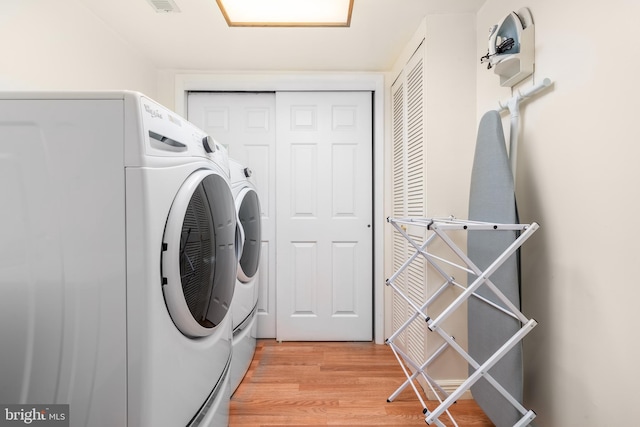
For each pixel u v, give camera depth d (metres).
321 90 2.34
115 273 0.71
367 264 2.37
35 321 0.71
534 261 1.21
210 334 1.03
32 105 0.71
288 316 2.35
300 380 1.77
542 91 1.17
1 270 0.72
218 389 1.08
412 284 1.88
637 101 0.83
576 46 1.01
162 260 0.77
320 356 2.09
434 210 1.67
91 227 0.71
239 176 1.76
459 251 1.05
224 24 1.75
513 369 1.13
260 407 1.52
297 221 2.36
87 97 0.71
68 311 0.71
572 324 1.04
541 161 1.17
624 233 0.86
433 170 1.67
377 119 2.32
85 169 0.71
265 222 2.39
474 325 1.44
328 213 2.36
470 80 1.67
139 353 0.71
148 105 0.76
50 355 0.71
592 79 0.95
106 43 1.75
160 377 0.74
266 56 2.12
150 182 0.72
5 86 1.21
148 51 2.05
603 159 0.92
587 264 0.98
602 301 0.93
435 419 1.12
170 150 0.83
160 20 1.71
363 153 2.36
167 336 0.77
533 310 1.22
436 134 1.67
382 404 1.55
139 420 0.70
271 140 2.39
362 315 2.36
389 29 1.80
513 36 1.26
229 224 1.18
